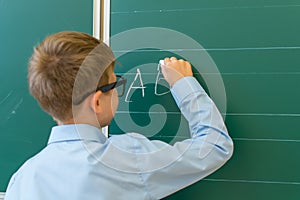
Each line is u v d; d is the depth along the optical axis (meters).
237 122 0.93
